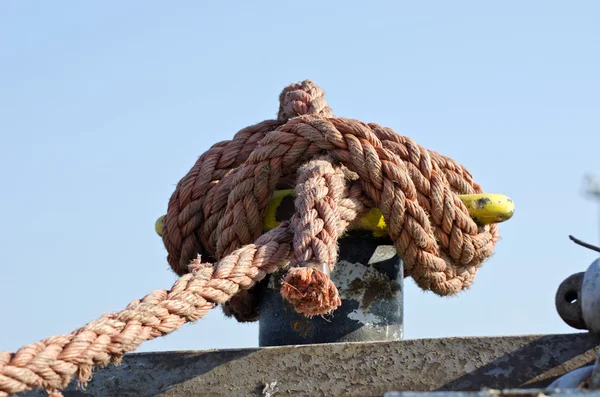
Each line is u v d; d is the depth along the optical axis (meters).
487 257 6.57
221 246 6.40
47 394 5.59
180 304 5.14
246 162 6.41
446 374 5.33
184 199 6.71
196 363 5.63
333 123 6.30
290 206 6.36
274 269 5.72
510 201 6.48
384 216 6.15
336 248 5.86
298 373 5.49
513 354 5.29
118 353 4.86
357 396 5.39
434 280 6.31
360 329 6.27
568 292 5.26
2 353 4.52
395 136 6.34
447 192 6.26
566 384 4.55
